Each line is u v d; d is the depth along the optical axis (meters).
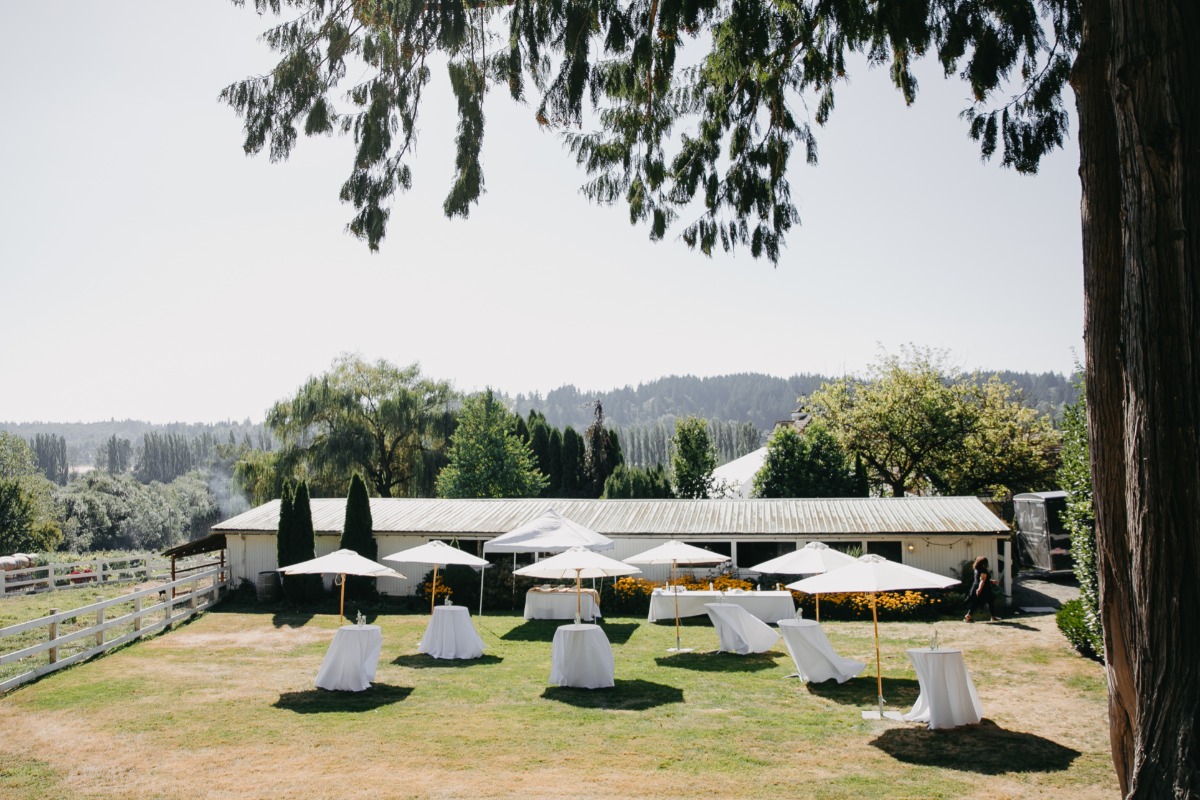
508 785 9.49
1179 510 5.46
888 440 41.81
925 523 24.77
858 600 22.42
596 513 28.34
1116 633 6.05
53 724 12.41
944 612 22.53
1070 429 16.28
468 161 9.88
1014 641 18.20
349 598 27.00
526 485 44.53
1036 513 29.86
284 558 26.19
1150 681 5.54
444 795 9.17
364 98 9.77
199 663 17.23
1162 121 5.53
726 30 10.16
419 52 9.56
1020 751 10.57
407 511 29.92
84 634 17.75
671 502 29.44
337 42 9.69
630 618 23.67
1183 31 5.54
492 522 27.86
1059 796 8.98
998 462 40.53
